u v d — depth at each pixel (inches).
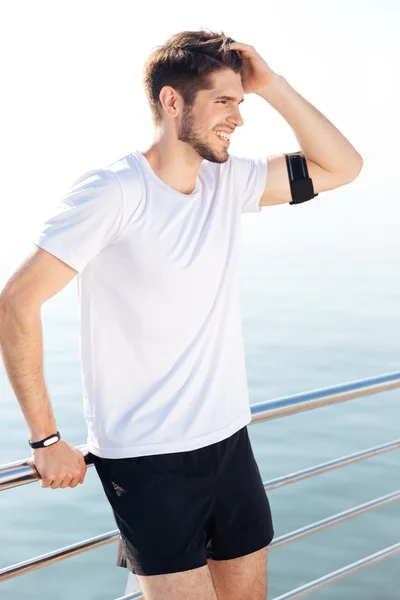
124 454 71.5
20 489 609.6
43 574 463.8
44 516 558.6
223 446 74.7
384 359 1175.6
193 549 72.7
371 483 602.5
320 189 85.9
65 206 67.9
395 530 510.0
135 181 69.7
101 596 434.6
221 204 75.5
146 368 71.4
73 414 863.1
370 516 532.1
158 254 70.1
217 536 77.6
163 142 72.7
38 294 66.9
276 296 1942.7
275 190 82.6
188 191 73.5
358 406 818.2
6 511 570.6
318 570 466.9
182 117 71.5
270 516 79.7
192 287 71.6
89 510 564.1
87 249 67.6
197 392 72.9
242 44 77.0
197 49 71.2
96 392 72.7
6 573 76.0
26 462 71.1
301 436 729.0
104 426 72.3
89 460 75.2
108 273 70.8
